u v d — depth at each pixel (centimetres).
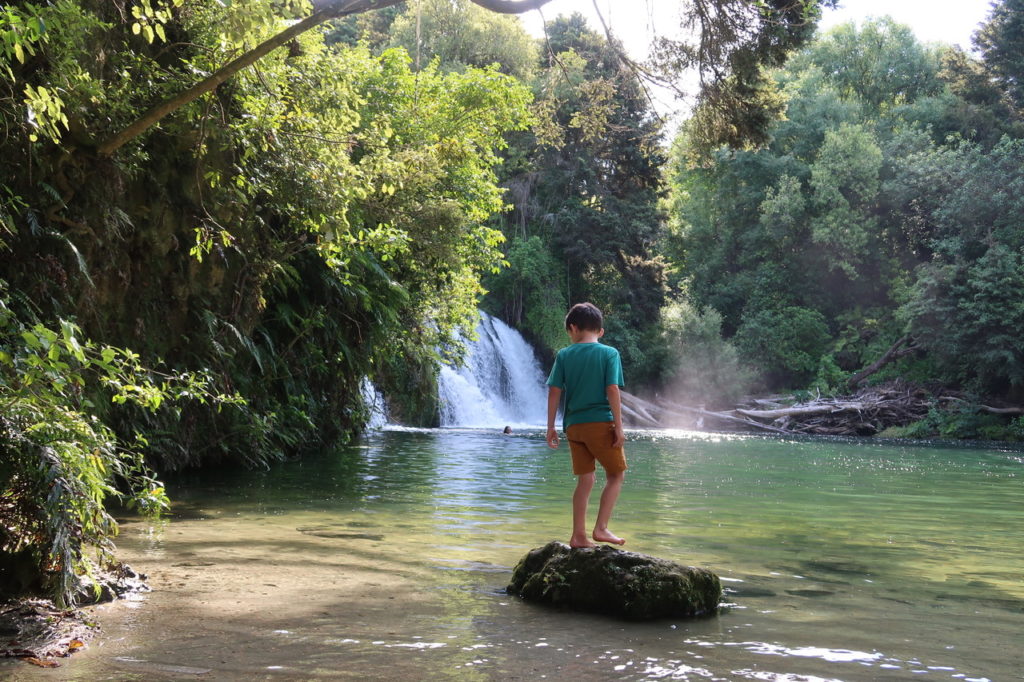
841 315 4275
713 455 1912
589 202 4081
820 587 521
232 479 1086
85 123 780
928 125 4356
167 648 349
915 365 3725
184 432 1088
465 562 572
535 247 3869
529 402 3722
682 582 439
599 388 520
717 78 1078
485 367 3466
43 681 301
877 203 4331
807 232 4394
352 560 566
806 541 713
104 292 882
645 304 4216
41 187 764
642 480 1265
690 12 1036
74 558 426
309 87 1012
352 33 4259
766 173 4516
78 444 449
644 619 426
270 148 977
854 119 4644
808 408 3519
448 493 1013
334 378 1578
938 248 3575
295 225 1149
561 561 467
